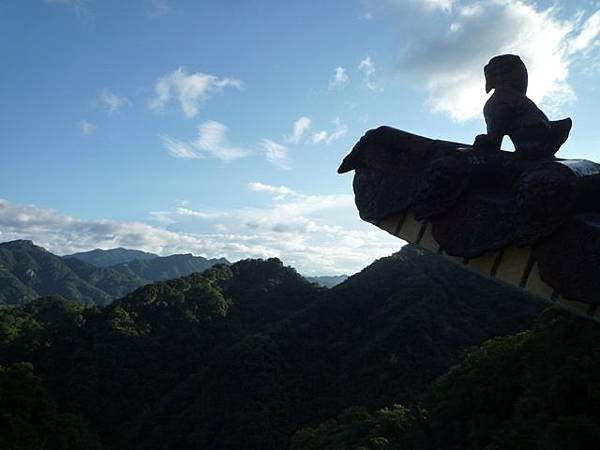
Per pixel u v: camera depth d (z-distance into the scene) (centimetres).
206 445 5884
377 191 428
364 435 4294
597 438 2164
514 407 3100
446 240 357
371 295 8125
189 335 8719
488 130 376
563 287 276
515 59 385
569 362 2780
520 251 319
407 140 406
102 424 6694
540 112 367
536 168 294
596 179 289
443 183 350
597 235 267
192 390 7012
